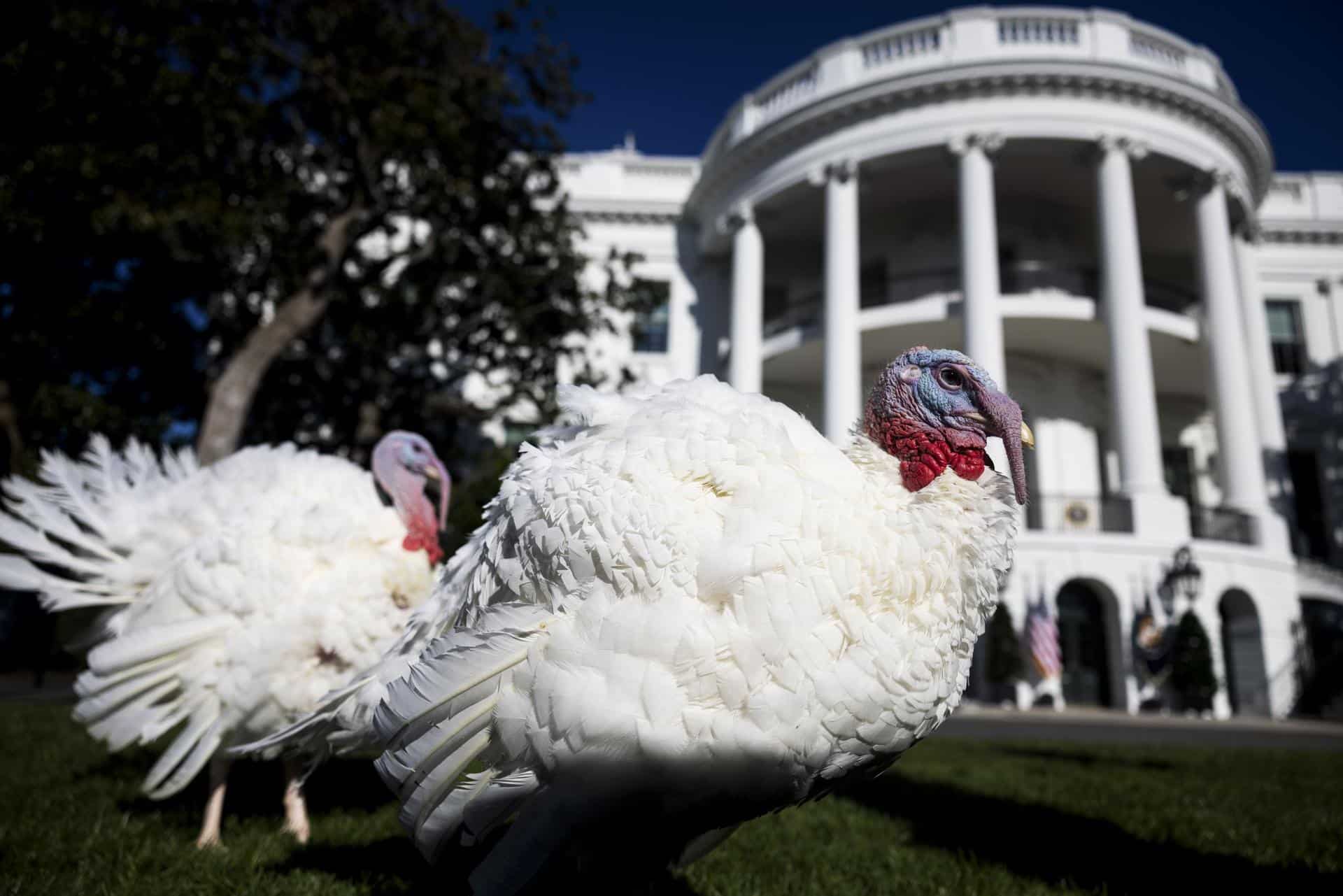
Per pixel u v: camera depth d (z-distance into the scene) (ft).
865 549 6.66
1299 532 75.41
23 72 30.55
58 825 12.21
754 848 12.63
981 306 61.05
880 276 77.87
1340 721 54.80
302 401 47.24
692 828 7.11
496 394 63.52
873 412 7.97
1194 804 17.35
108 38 31.27
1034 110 63.57
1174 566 55.98
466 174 39.68
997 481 7.68
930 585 6.89
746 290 73.72
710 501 6.79
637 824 6.76
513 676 6.55
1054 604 55.98
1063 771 22.06
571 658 6.33
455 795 6.87
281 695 10.88
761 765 6.34
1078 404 71.00
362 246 64.75
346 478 13.06
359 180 39.55
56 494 12.55
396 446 12.41
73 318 39.83
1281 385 80.79
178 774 10.97
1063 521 59.88
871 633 6.51
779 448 7.12
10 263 35.94
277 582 10.92
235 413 34.76
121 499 12.83
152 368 46.24
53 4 30.99
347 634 10.95
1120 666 56.54
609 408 8.27
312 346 44.86
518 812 6.94
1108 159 63.41
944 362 7.77
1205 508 67.51
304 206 41.47
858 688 6.42
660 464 6.97
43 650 43.50
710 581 6.34
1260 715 57.77
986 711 52.06
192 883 9.94
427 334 44.55
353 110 36.47
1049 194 73.31
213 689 11.03
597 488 6.82
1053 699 55.67
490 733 6.70
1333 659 57.41
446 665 6.61
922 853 12.69
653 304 48.96
